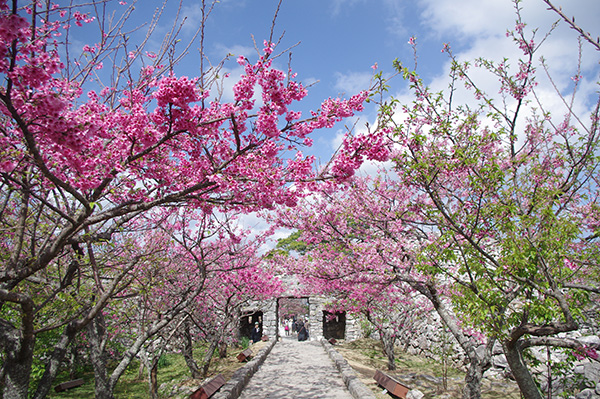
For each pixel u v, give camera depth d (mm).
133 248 6137
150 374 6973
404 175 5641
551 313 4320
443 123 6020
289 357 16219
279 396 9375
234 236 7121
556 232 4371
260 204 4246
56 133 2598
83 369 14242
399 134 5586
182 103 3455
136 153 4059
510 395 9977
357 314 15648
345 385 10500
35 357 9750
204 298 11070
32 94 2576
